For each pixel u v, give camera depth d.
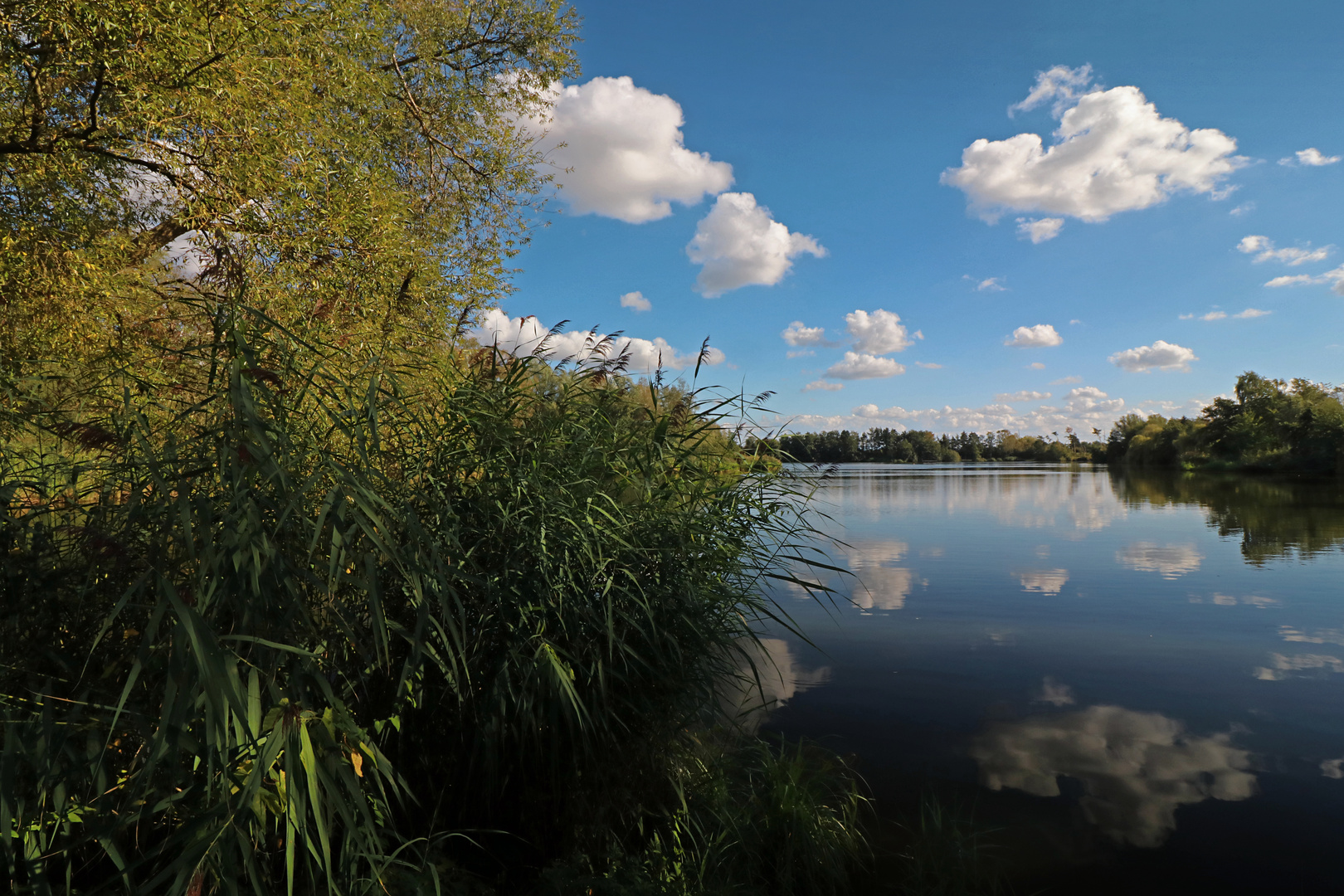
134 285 6.07
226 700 1.72
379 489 2.70
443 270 10.70
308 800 1.95
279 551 1.98
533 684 2.78
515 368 3.53
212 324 2.42
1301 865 3.28
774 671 6.20
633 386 3.88
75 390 2.68
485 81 13.82
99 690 1.90
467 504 2.98
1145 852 3.37
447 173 12.40
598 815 2.88
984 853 3.33
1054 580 11.09
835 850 3.05
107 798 1.90
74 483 2.29
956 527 19.08
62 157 6.21
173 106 6.07
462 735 2.81
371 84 8.96
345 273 7.04
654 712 3.07
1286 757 4.51
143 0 5.41
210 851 1.75
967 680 6.00
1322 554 13.63
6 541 2.04
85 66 5.65
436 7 12.53
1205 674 6.25
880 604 9.27
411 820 2.76
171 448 2.08
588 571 3.07
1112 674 6.23
